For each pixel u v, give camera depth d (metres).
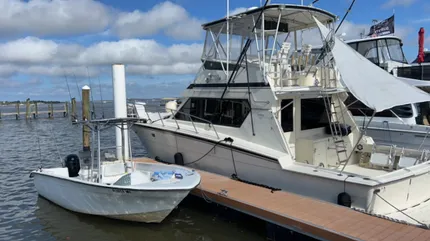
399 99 5.45
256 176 7.07
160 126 8.99
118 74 9.48
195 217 7.06
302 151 7.29
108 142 18.22
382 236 4.69
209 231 6.52
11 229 6.87
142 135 9.70
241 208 6.06
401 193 5.90
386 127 10.27
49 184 7.86
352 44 12.59
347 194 5.79
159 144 9.23
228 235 6.34
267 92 6.95
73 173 7.66
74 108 27.02
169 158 9.05
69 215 7.43
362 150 7.83
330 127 7.68
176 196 6.28
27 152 15.95
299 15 7.54
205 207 7.29
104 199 6.70
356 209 5.67
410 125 9.73
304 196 6.30
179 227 6.69
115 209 6.72
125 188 6.25
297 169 6.39
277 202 5.99
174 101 10.41
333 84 7.86
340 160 7.72
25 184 10.20
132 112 10.41
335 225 5.04
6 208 8.03
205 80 8.60
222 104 8.08
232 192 6.55
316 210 5.61
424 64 11.77
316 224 5.07
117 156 9.33
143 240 6.29
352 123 7.93
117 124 7.15
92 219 7.16
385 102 5.33
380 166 7.39
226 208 6.75
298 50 8.48
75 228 6.82
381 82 5.84
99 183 6.61
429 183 6.32
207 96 8.45
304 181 6.34
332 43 6.66
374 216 5.36
